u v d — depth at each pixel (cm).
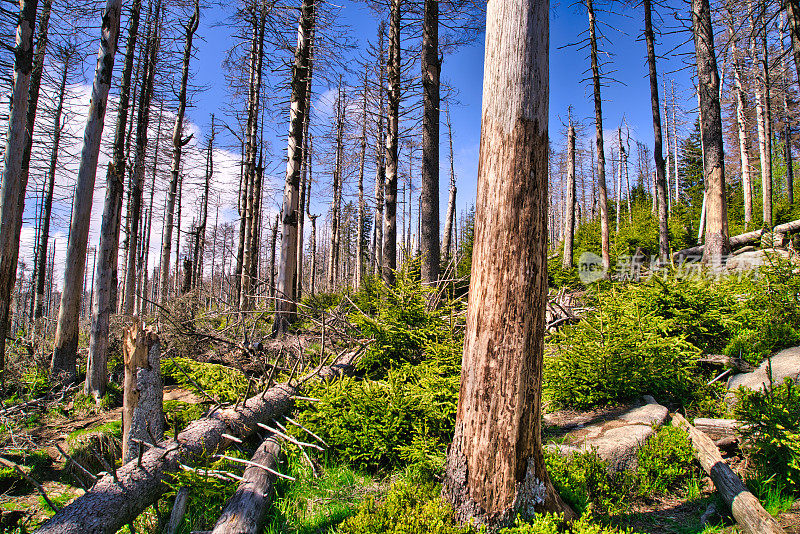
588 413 554
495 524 303
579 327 673
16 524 421
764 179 2016
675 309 745
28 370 809
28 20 750
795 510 367
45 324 1046
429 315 695
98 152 800
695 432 475
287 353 754
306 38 1276
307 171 2269
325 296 1545
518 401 305
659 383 583
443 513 312
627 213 3891
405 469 459
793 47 1071
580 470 396
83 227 801
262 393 543
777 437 400
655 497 422
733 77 2434
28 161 957
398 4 1265
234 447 484
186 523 375
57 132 1354
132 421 443
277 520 378
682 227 2019
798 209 2053
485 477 307
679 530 365
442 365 574
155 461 377
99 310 759
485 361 309
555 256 1822
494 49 314
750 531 338
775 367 608
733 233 1992
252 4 1270
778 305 703
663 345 598
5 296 726
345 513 384
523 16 306
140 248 2350
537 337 310
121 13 810
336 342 817
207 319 1024
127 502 342
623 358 568
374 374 695
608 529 312
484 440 308
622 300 761
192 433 427
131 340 450
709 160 1309
